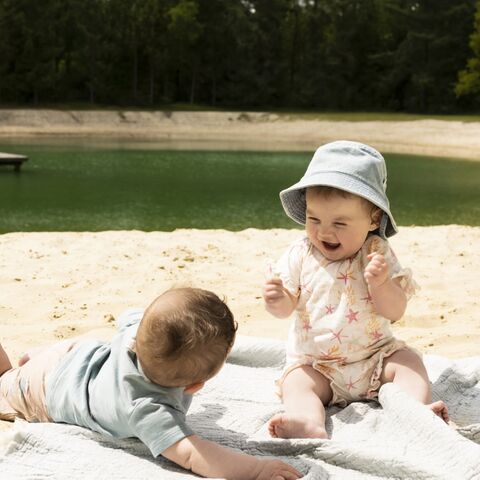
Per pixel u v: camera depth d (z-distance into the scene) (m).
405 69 69.19
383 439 3.12
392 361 3.47
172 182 20.16
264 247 7.88
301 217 3.77
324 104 70.81
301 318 3.54
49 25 61.09
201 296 2.80
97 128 53.19
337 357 3.47
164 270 6.64
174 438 2.77
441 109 68.94
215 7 68.31
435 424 2.99
